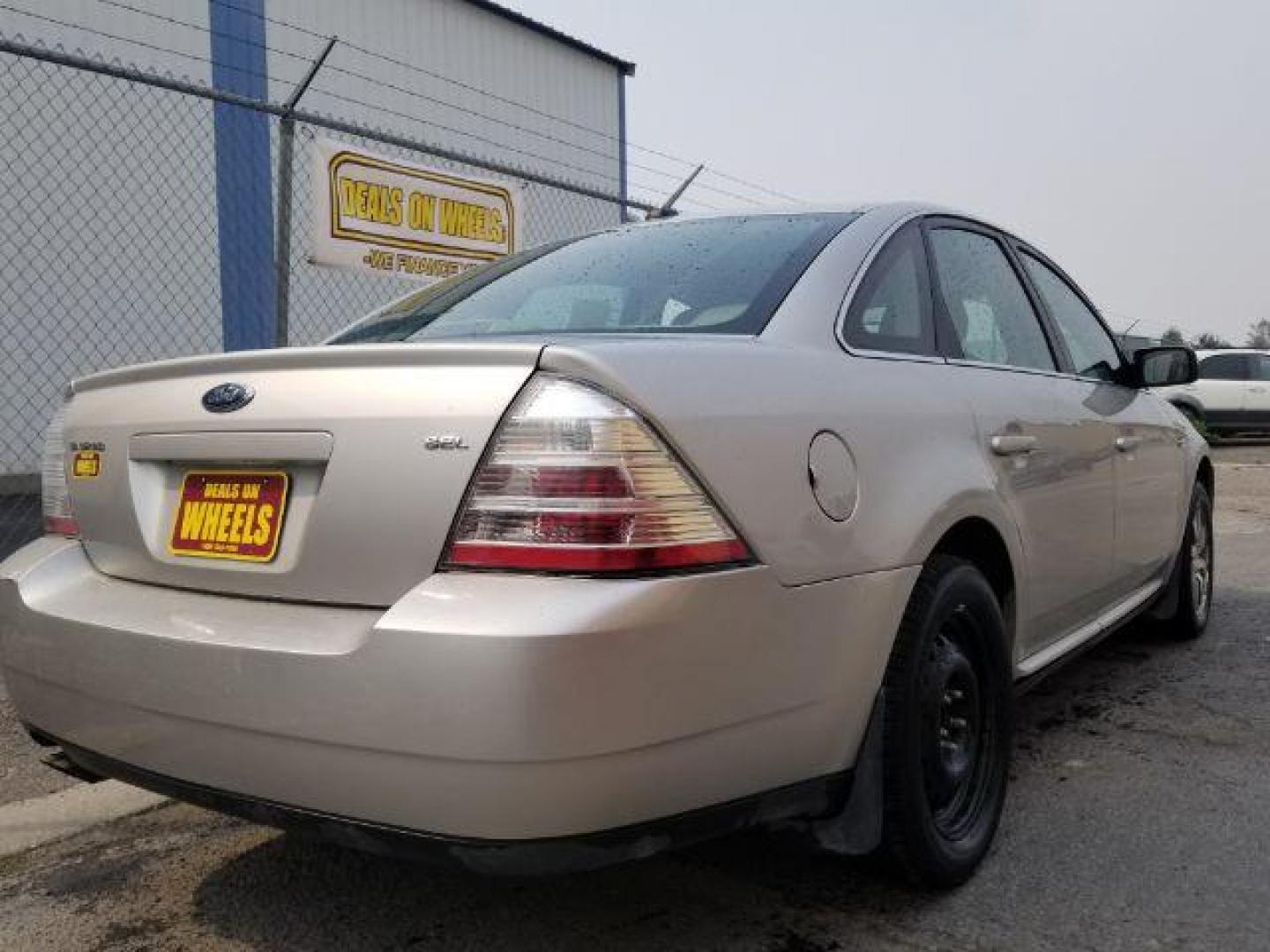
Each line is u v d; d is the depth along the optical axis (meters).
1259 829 2.96
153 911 2.63
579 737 1.79
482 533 1.88
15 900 2.69
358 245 6.54
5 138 8.81
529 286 3.02
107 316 9.48
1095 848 2.86
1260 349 19.94
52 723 2.40
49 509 2.65
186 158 10.01
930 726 2.49
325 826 1.95
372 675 1.85
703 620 1.92
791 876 2.71
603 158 15.09
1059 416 3.34
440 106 12.58
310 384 2.10
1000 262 3.60
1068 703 4.11
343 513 1.99
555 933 2.47
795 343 2.44
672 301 2.67
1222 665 4.58
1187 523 4.71
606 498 1.86
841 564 2.22
